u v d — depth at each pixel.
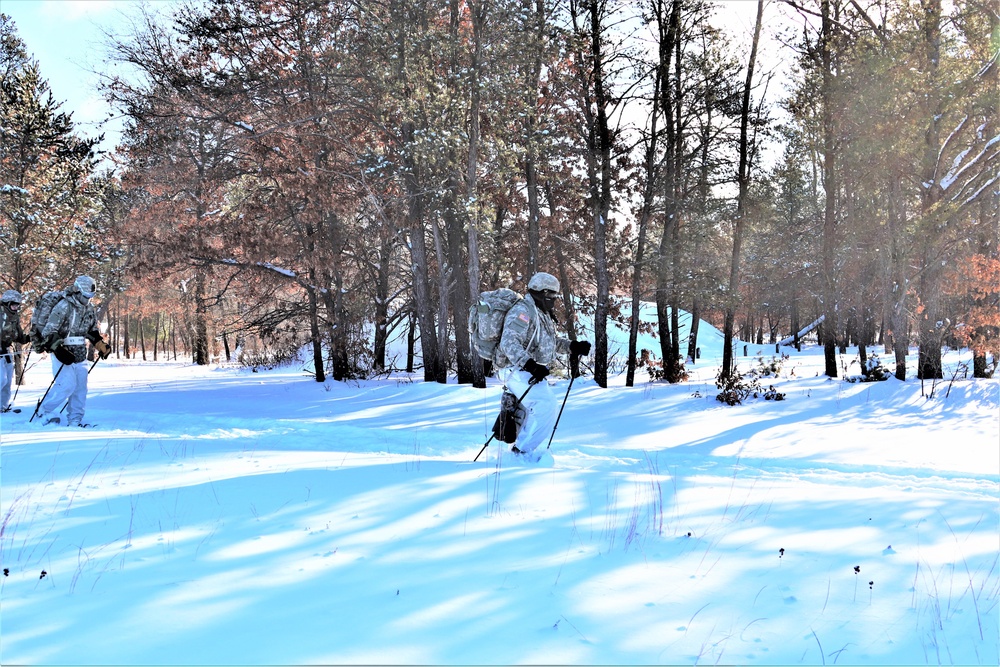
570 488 4.72
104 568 3.07
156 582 2.88
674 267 21.14
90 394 18.66
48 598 2.70
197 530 3.67
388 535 3.60
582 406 15.60
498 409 14.91
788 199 29.77
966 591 2.84
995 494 6.22
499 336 6.46
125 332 58.53
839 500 4.53
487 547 3.40
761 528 3.81
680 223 22.47
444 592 2.79
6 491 4.61
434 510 4.11
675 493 4.68
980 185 16.28
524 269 22.88
